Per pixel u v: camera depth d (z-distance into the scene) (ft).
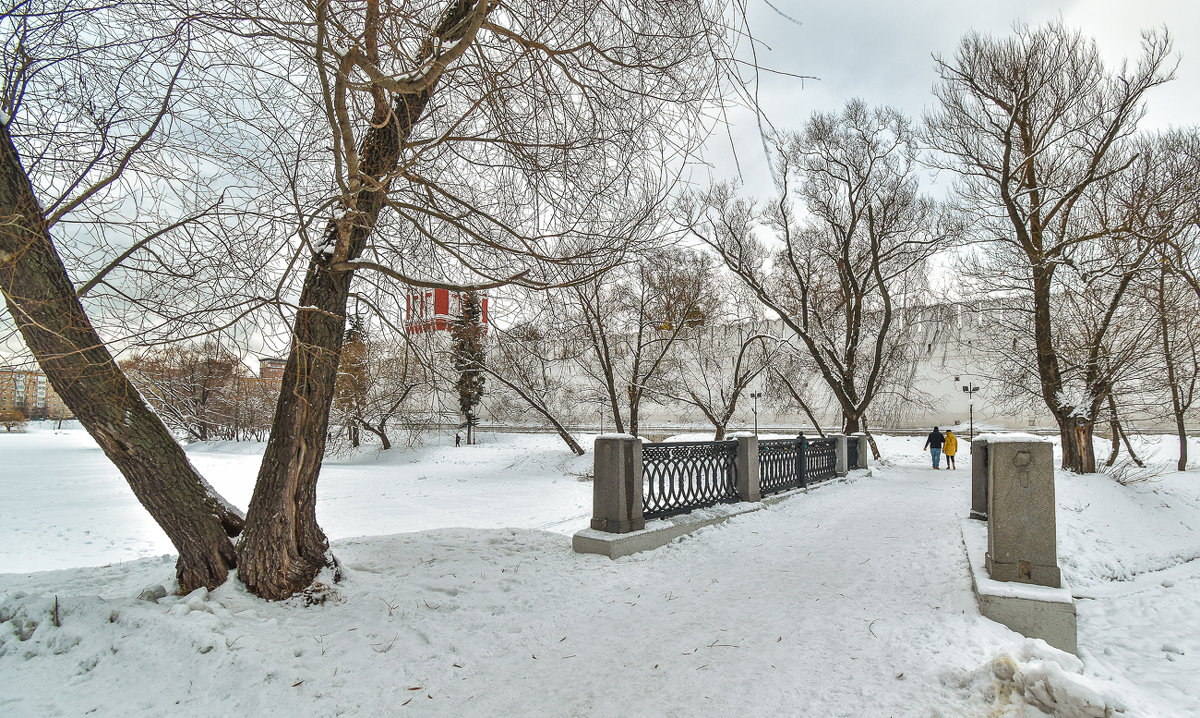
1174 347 53.16
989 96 54.24
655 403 76.54
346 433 101.30
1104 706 9.62
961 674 11.25
